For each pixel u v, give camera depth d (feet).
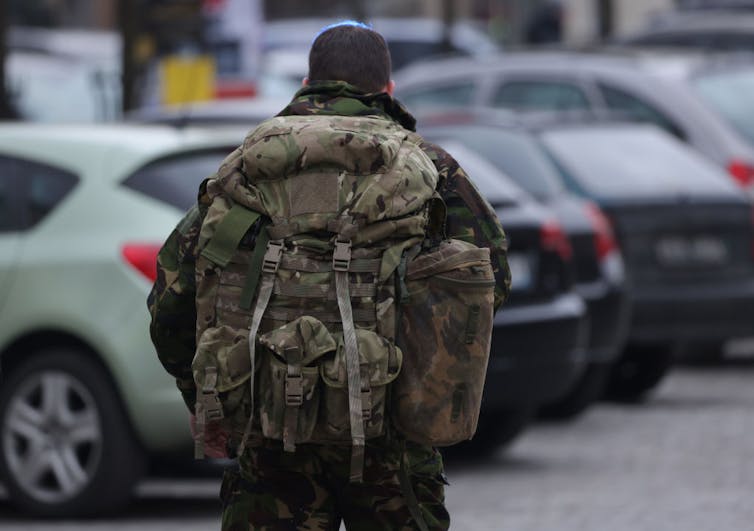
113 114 184.85
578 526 78.95
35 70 219.61
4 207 85.87
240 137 88.94
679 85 166.81
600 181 129.80
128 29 166.40
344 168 42.98
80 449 84.48
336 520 45.39
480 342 42.93
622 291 118.21
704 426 114.21
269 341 42.32
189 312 44.98
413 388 42.70
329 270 42.60
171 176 84.84
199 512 86.07
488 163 118.42
